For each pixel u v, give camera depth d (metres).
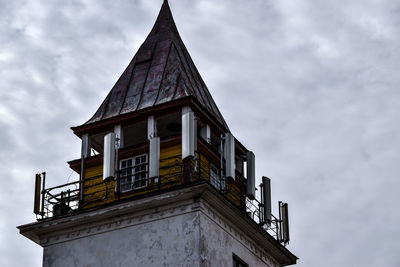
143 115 42.84
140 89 44.69
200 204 38.88
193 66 47.06
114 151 41.00
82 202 41.53
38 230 41.34
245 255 41.81
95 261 40.09
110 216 40.41
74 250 40.75
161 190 39.19
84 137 43.75
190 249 38.28
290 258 44.88
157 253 38.91
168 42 46.94
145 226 39.69
